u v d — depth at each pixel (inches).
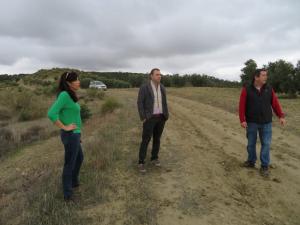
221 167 265.3
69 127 175.6
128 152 303.4
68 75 177.9
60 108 174.1
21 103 885.2
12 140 478.6
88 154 291.1
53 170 263.7
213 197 203.5
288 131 421.1
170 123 499.2
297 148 333.7
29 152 395.9
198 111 651.5
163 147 330.6
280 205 195.6
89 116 615.8
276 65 1093.1
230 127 458.3
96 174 235.3
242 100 250.7
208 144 349.7
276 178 239.9
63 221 166.7
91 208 186.4
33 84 2903.5
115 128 429.4
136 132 402.6
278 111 254.2
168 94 1197.1
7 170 323.6
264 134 251.8
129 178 234.7
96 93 1196.5
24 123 691.4
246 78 1157.1
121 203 192.5
